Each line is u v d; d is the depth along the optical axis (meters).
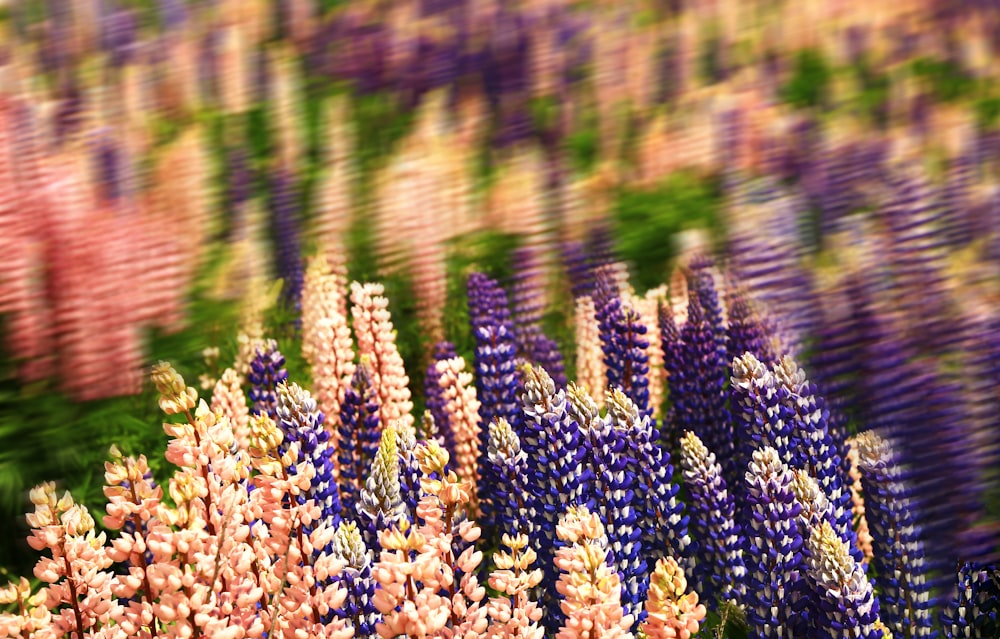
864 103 11.80
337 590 5.71
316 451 5.96
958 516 6.28
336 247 7.54
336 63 11.72
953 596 6.08
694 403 6.50
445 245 7.68
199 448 5.69
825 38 13.45
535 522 6.02
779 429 6.12
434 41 12.08
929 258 7.22
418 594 5.64
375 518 5.89
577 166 9.81
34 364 6.64
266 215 8.25
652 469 6.02
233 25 12.73
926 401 6.57
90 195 7.24
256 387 6.44
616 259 7.57
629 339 6.55
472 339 7.23
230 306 7.16
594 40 12.42
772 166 9.48
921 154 9.86
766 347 6.63
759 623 5.94
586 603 5.64
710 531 6.03
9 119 7.25
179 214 7.76
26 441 6.59
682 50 12.67
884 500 6.04
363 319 6.42
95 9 12.53
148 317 6.85
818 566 5.87
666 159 9.62
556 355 6.82
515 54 11.72
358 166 9.38
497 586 5.69
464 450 6.38
